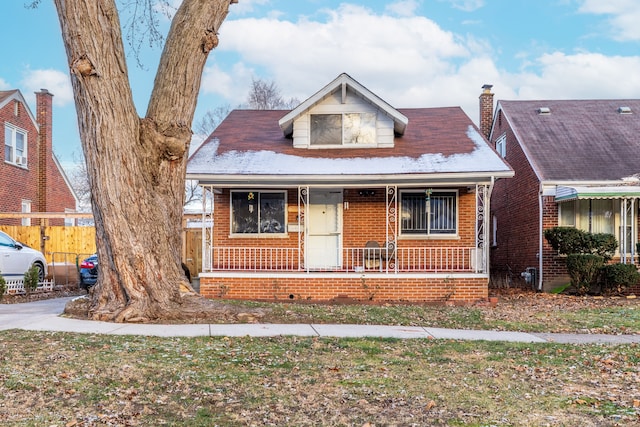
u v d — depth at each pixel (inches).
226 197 647.1
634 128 778.8
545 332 404.5
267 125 747.4
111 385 239.9
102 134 380.5
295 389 243.9
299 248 589.0
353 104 653.3
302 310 472.7
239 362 282.8
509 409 223.5
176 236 425.7
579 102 861.2
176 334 354.6
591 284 652.1
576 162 708.0
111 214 391.5
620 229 664.4
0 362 267.7
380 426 205.2
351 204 644.7
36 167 963.3
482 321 450.9
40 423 198.5
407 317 463.8
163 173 414.9
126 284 401.1
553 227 664.4
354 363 289.6
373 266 616.4
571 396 240.5
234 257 617.9
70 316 417.7
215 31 426.0
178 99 414.3
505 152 844.0
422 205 642.2
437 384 255.4
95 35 370.0
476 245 575.2
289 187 618.8
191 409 217.8
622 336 389.7
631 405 229.1
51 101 1003.3
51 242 783.7
